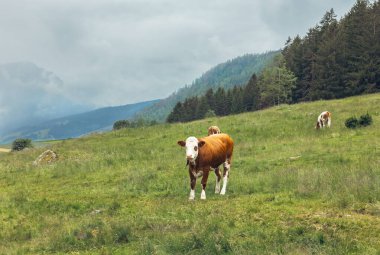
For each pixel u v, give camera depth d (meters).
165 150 27.95
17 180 22.02
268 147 24.52
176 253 8.45
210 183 16.75
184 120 116.19
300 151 21.78
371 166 15.52
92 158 26.50
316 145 22.98
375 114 32.06
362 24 66.81
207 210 11.88
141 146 30.66
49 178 21.97
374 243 8.44
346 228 9.47
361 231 9.20
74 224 11.95
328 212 10.78
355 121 28.08
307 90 76.50
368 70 62.84
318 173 15.14
